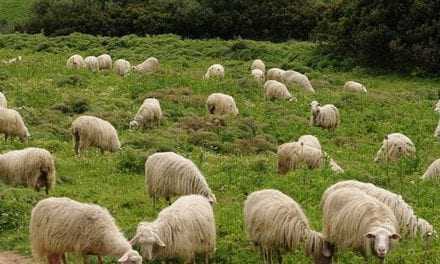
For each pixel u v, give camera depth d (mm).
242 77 43688
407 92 42906
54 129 28406
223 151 27578
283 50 56375
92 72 44281
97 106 33562
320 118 32062
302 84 42406
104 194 19484
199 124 30922
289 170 22484
